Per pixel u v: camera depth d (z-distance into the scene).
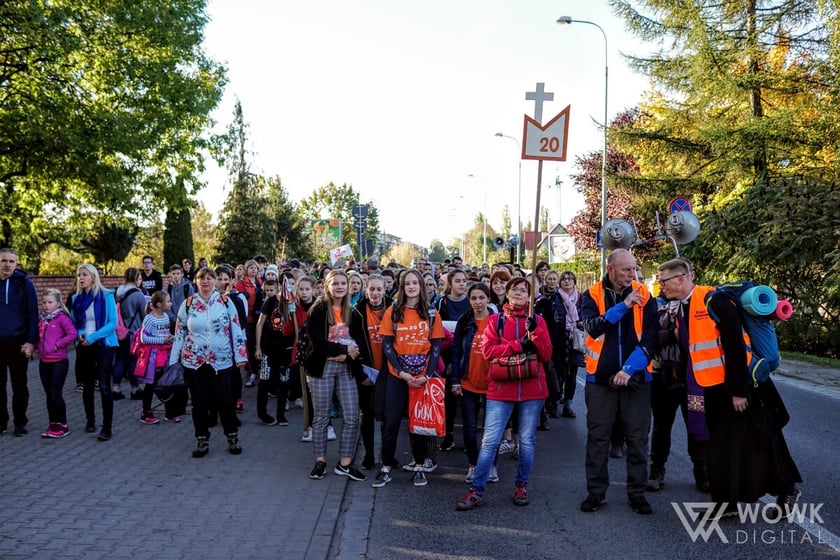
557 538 5.27
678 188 23.33
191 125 25.31
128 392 11.57
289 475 6.97
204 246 51.03
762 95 22.30
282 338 9.25
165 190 24.84
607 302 5.80
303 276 8.62
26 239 27.78
